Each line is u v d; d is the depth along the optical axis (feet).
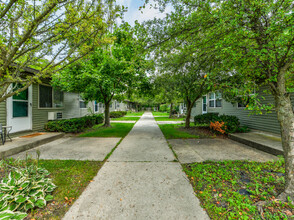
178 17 10.27
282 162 8.92
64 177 7.79
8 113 15.69
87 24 7.45
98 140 16.57
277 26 5.22
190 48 12.39
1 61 5.89
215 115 23.62
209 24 9.91
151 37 11.75
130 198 6.07
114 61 20.06
